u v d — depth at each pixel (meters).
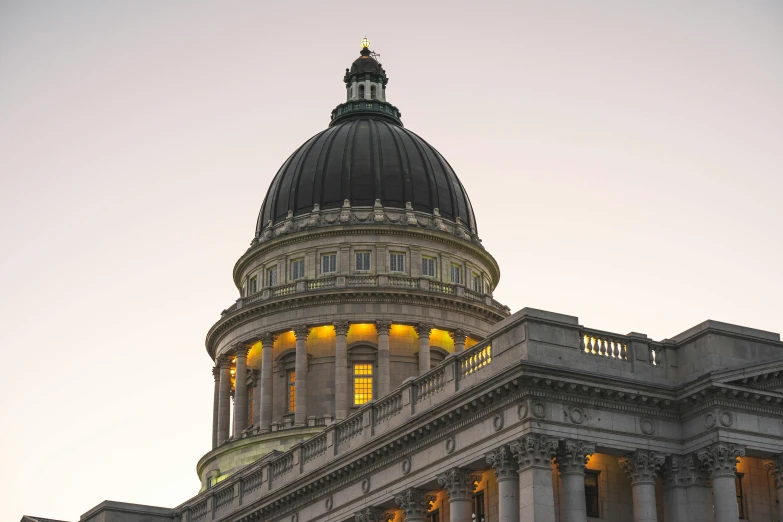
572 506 56.78
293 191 118.94
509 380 57.25
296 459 77.56
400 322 109.50
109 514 93.12
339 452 73.06
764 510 62.38
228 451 107.31
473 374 62.09
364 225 113.06
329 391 108.50
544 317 59.19
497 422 58.91
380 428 69.31
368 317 109.25
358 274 111.75
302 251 114.19
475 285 117.44
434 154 123.88
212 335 117.94
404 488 65.44
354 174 118.00
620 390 59.00
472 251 116.94
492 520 61.69
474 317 112.56
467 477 61.72
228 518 83.19
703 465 59.88
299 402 107.31
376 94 130.38
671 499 60.12
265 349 110.88
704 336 61.16
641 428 59.91
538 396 57.28
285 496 76.19
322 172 118.88
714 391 59.34
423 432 64.06
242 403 112.56
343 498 71.00
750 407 60.47
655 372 61.28
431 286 111.81
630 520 60.81
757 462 63.00
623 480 61.31
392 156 119.69
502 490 57.84
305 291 110.19
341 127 124.50
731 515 58.09
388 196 117.00
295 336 110.38
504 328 60.06
